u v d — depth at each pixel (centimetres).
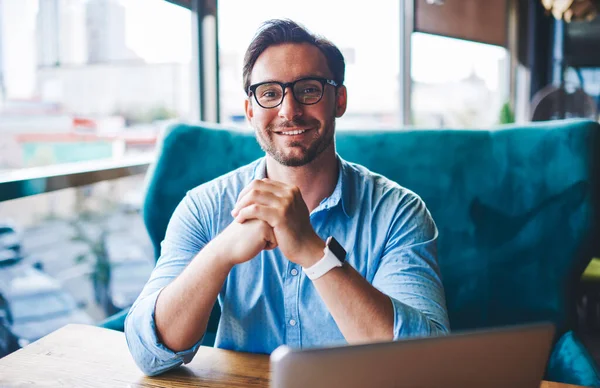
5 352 211
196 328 96
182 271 108
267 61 111
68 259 246
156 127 254
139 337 95
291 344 114
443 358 53
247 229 96
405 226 115
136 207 253
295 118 110
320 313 112
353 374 51
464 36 448
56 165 206
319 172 116
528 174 161
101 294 268
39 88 229
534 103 455
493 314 158
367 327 91
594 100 488
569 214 155
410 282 106
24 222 221
